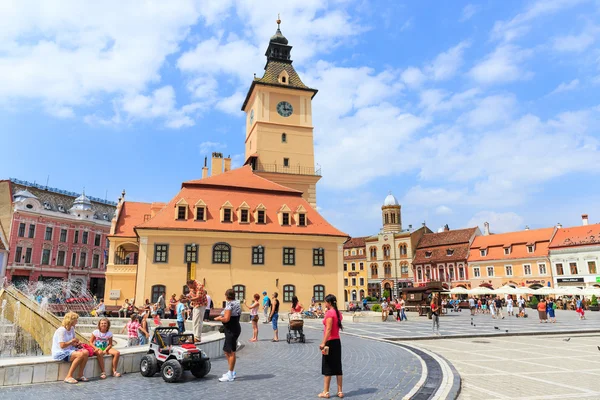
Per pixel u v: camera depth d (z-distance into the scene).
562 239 72.00
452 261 85.94
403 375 12.03
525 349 18.95
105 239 84.50
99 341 11.97
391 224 104.88
